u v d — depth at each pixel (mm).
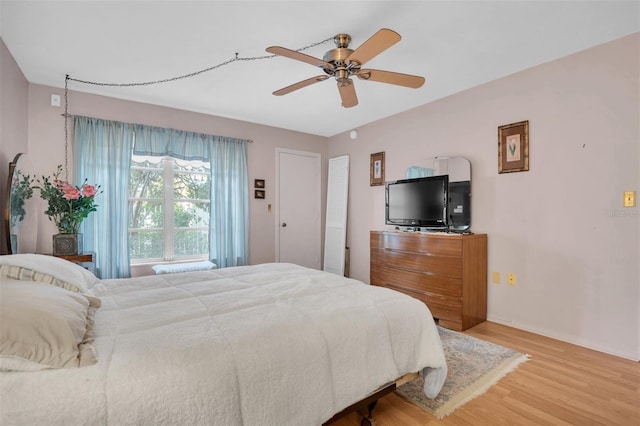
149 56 2615
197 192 4090
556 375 2113
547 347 2559
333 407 1284
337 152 5203
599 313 2510
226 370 1072
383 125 4387
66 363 938
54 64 2750
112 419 875
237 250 4293
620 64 2398
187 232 4020
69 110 3271
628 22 2186
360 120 4496
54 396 858
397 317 1632
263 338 1226
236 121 4395
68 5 1960
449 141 3561
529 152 2908
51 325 978
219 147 4156
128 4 1952
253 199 4543
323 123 4633
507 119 3059
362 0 1919
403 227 4031
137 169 3699
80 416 848
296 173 4992
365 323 1497
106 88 3273
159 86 3229
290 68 2838
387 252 3680
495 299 3168
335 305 1627
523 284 2957
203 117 4113
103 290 1862
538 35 2342
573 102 2637
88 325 1212
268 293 1843
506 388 1959
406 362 1595
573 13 2070
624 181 2395
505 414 1706
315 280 2174
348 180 4965
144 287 1982
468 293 3002
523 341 2682
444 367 1678
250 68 2836
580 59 2594
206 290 1897
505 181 3082
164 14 2053
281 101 3693
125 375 952
